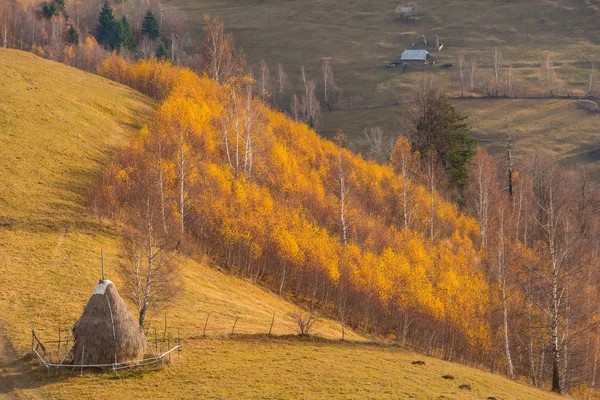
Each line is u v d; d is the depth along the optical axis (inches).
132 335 2331.4
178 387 2128.4
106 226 4037.9
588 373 4079.7
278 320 3378.4
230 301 3528.5
